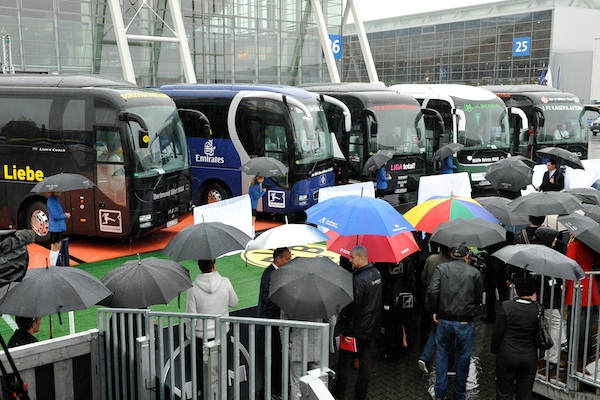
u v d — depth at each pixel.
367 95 17.48
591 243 7.12
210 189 15.69
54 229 10.38
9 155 12.44
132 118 11.26
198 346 6.24
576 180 13.60
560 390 6.89
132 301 5.65
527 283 6.12
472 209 7.98
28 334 6.09
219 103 15.27
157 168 12.22
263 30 29.53
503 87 24.23
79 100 11.86
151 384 5.75
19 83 12.63
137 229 11.76
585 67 55.22
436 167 19.47
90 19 23.56
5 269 4.00
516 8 67.12
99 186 11.80
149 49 25.44
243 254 12.44
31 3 21.94
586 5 64.62
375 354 8.15
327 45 29.52
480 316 9.34
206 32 27.42
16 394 4.55
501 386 6.27
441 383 6.76
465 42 64.25
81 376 6.28
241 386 6.73
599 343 6.64
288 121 14.27
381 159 14.96
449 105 19.58
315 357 6.06
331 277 5.57
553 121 21.38
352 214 7.07
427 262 7.47
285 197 14.49
